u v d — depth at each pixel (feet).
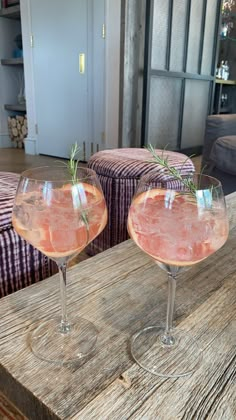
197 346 1.01
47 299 1.22
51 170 1.21
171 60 7.07
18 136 9.93
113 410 0.79
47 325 1.09
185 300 1.23
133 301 1.22
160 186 0.99
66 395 0.83
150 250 0.95
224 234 0.97
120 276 1.37
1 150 9.61
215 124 5.18
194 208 0.95
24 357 0.96
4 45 9.46
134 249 1.59
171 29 6.75
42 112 8.55
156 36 6.51
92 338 1.03
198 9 7.27
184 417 0.78
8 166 7.55
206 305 1.20
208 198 0.95
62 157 8.47
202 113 8.56
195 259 0.93
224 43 10.10
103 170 2.97
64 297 1.09
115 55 6.74
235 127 5.22
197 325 1.10
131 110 6.81
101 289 1.28
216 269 1.44
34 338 1.03
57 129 8.37
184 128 8.08
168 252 0.92
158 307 1.19
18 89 10.08
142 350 0.98
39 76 8.30
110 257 1.51
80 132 7.93
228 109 10.09
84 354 0.97
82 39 7.21
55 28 7.58
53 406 0.80
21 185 1.06
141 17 6.34
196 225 0.93
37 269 2.22
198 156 8.68
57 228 0.98
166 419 0.78
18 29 9.61
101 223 1.06
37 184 1.04
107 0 6.54
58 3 7.34
